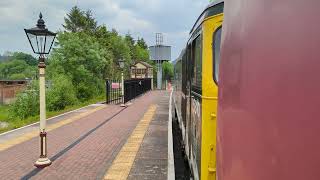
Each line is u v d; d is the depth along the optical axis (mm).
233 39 2250
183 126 10938
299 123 1633
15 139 13086
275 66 1779
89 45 37906
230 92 2270
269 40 1834
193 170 7152
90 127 15656
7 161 9727
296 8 1698
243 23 2109
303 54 1639
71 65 34344
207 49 5238
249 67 1999
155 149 11062
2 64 114938
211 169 5199
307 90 1610
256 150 1894
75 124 16609
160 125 16203
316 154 1560
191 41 7371
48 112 24000
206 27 5242
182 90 11430
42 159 9148
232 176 2139
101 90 38125
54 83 29109
